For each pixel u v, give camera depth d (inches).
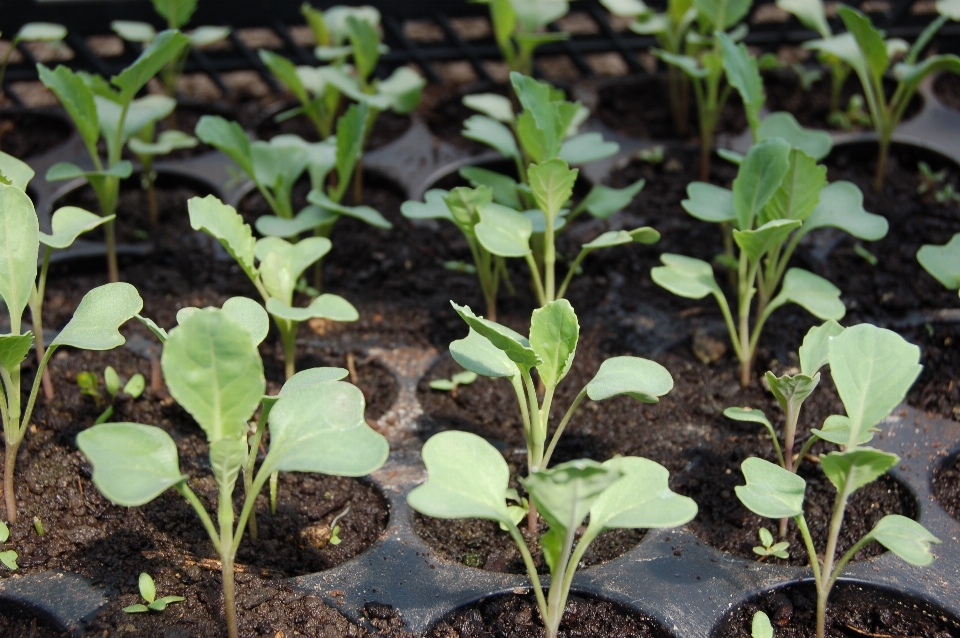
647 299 21.0
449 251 21.8
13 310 17.2
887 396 16.6
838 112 25.9
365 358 20.0
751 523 18.1
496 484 16.1
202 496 18.1
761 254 18.8
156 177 23.8
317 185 20.9
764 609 17.3
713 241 21.8
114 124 20.7
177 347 15.6
